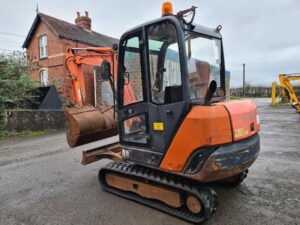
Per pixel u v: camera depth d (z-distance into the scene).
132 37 3.30
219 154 2.65
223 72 3.73
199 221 2.88
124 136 3.57
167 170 3.02
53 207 3.45
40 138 8.59
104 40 17.58
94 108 4.41
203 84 3.27
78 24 17.86
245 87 40.03
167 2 3.03
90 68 13.86
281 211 3.15
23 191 4.02
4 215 3.27
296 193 3.63
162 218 3.09
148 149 3.23
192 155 2.79
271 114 13.83
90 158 3.98
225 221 2.96
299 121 10.74
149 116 3.15
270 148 6.14
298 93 22.39
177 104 2.85
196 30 3.16
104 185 3.98
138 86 3.30
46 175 4.74
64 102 12.36
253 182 4.07
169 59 2.97
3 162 5.72
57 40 14.66
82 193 3.89
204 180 2.75
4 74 10.61
